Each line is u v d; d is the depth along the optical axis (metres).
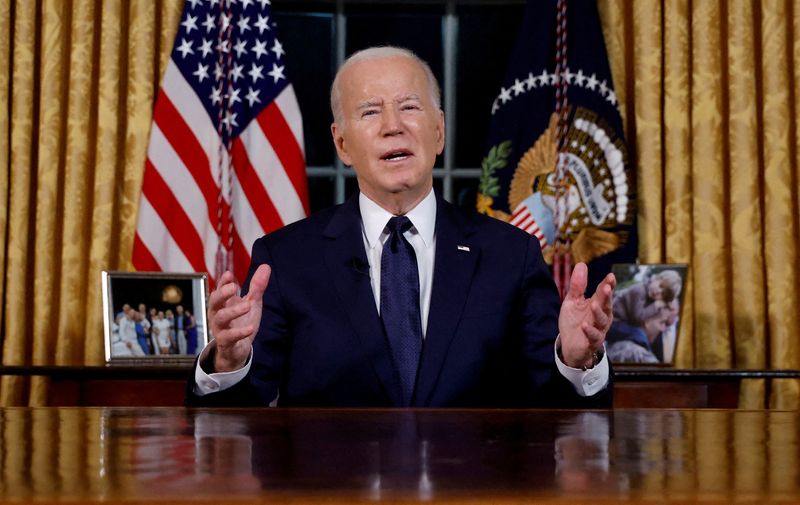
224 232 3.32
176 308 3.04
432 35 3.88
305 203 3.40
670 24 3.42
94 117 3.47
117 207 3.45
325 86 3.88
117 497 0.63
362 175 2.00
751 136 3.38
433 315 1.84
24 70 3.40
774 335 3.33
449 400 1.78
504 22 3.87
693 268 3.40
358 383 1.81
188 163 3.34
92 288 3.37
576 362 1.63
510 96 3.42
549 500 0.62
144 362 2.98
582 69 3.39
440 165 3.88
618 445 0.92
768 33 3.38
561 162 3.35
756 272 3.36
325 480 0.70
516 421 1.16
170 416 1.22
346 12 3.88
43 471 0.75
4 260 3.39
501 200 3.38
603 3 3.48
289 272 1.91
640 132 3.41
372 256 1.96
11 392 3.33
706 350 3.36
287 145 3.41
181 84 3.37
